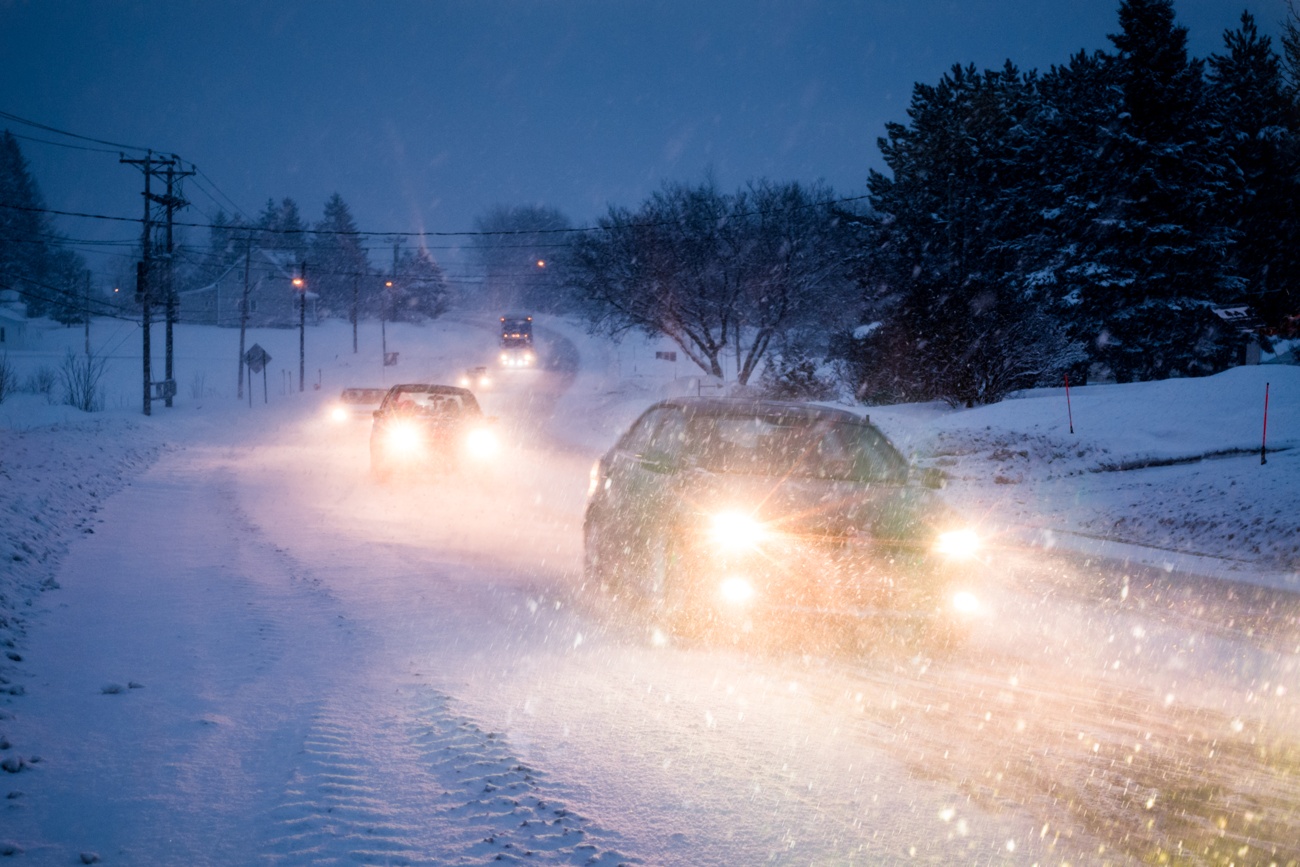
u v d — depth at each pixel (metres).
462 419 18.89
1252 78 48.56
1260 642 8.21
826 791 4.04
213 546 10.40
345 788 3.94
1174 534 14.16
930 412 30.30
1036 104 50.72
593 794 3.94
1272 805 4.12
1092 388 29.33
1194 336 40.97
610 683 5.64
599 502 8.71
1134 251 41.50
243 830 3.55
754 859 3.37
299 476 18.89
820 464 7.91
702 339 51.12
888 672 6.21
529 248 155.12
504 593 8.38
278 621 7.02
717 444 8.02
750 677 5.89
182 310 120.94
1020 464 19.75
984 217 48.47
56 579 8.21
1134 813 3.94
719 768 4.28
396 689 5.41
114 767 4.14
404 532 12.08
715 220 47.66
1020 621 8.55
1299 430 19.08
